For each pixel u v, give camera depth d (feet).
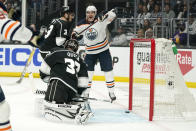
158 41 23.45
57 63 21.81
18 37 10.82
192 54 45.85
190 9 60.23
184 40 54.90
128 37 58.54
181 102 23.85
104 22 29.48
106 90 40.42
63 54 21.83
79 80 22.03
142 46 25.72
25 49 51.75
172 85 23.73
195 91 41.88
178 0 61.46
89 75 30.42
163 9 60.80
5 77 51.57
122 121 22.82
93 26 29.50
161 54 23.53
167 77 23.71
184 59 46.14
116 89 41.29
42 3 62.85
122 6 66.33
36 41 11.08
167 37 56.85
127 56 49.34
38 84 43.75
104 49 29.99
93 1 66.90
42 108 22.94
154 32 57.26
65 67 21.53
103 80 50.24
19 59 51.98
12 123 21.30
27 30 10.78
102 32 29.68
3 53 52.21
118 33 57.26
